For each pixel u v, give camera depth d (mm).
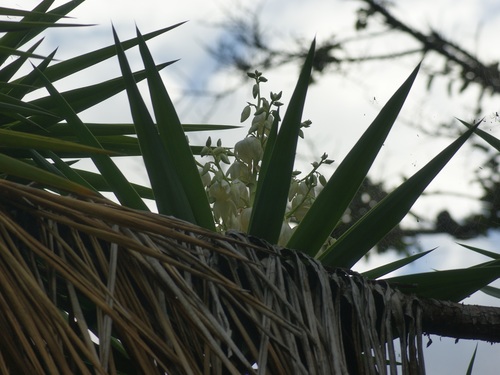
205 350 4547
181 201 5059
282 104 5570
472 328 4949
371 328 4789
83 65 5840
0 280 4418
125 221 4520
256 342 4715
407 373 4789
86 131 5094
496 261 5129
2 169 4523
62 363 4344
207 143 5527
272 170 5023
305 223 5059
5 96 5184
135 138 5828
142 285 4602
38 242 4504
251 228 5043
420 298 4945
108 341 4410
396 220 5008
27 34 5930
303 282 4781
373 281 4934
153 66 5113
